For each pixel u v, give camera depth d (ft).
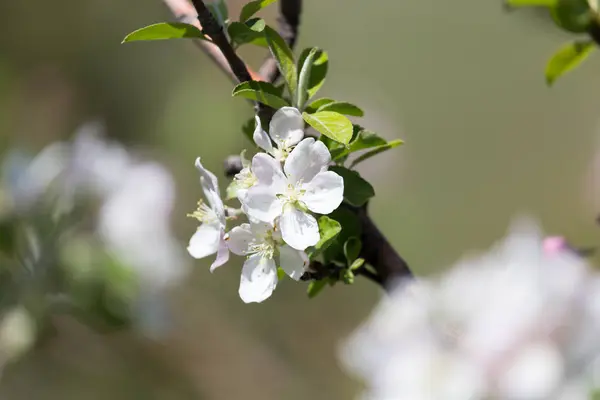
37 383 8.63
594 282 4.83
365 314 10.43
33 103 11.98
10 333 6.05
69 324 8.88
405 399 4.87
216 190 5.06
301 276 5.05
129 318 6.05
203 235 5.12
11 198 6.06
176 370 9.98
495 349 4.83
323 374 10.32
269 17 9.41
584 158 11.28
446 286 4.89
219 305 10.27
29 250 6.05
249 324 10.36
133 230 6.07
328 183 5.01
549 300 4.82
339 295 10.55
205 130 10.98
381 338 4.91
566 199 11.22
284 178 5.02
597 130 11.35
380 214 10.87
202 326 10.16
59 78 12.05
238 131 10.92
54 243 6.05
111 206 6.08
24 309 6.04
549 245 4.97
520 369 4.81
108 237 6.06
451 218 11.18
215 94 11.21
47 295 6.04
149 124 11.45
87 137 6.14
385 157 11.09
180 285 9.98
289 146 5.04
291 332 10.53
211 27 5.08
